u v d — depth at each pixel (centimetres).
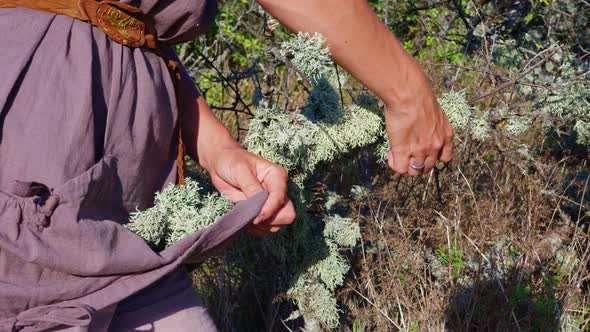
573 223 285
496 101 274
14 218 114
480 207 261
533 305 246
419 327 236
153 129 133
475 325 246
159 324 132
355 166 260
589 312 261
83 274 118
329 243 217
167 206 136
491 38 281
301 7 132
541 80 281
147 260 123
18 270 118
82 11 123
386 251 239
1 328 117
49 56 121
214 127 156
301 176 199
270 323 233
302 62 144
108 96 126
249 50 378
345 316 239
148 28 134
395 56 138
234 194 152
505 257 258
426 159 153
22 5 124
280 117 185
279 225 143
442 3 291
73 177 120
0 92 118
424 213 251
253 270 234
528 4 293
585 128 261
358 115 196
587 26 309
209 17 140
